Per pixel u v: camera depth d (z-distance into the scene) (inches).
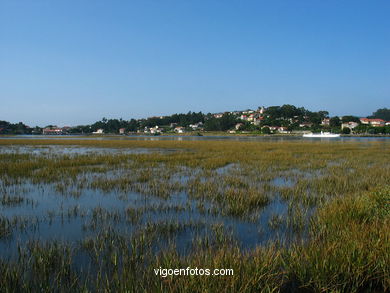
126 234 259.8
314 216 301.9
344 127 5954.7
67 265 192.2
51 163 795.4
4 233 263.6
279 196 419.5
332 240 220.1
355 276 169.9
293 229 278.2
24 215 323.9
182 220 305.1
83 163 818.8
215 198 400.8
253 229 279.3
